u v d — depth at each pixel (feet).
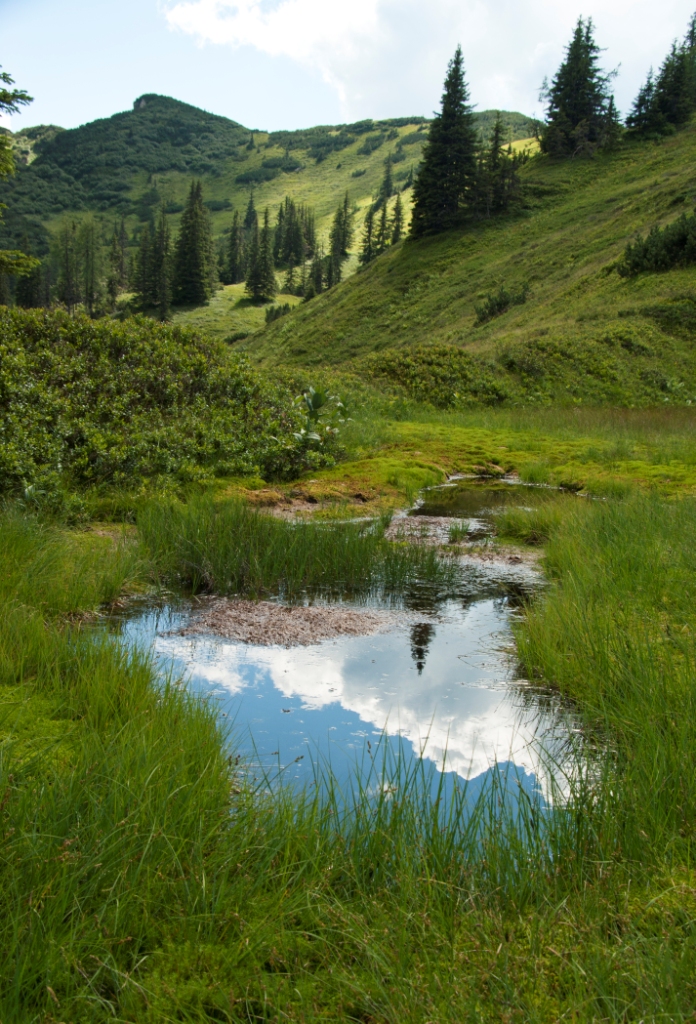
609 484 39.24
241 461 39.32
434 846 8.62
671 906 7.76
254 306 424.46
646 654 14.71
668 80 267.18
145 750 9.88
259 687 14.87
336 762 11.62
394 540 28.63
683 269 133.49
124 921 7.38
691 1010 6.25
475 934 7.46
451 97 239.91
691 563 21.44
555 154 269.23
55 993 6.60
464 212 245.45
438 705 14.14
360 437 53.67
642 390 94.02
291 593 21.79
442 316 183.32
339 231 489.26
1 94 69.00
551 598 19.76
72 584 19.19
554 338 105.40
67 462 32.01
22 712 12.07
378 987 6.64
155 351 46.62
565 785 10.93
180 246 416.46
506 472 48.03
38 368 39.81
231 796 10.04
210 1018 6.53
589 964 6.80
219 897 7.69
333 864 8.46
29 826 8.31
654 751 10.46
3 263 78.84
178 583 22.24
